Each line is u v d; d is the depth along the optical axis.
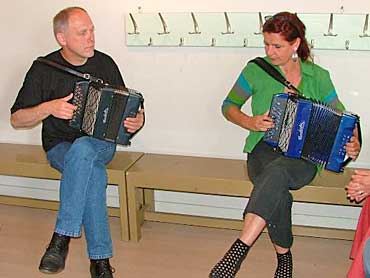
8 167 2.96
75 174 2.24
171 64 3.01
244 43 2.84
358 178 2.23
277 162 2.33
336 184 2.57
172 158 3.04
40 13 3.12
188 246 2.84
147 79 3.07
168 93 3.06
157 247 2.83
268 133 2.42
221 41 2.87
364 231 2.25
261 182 2.21
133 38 2.99
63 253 2.24
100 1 3.01
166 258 2.72
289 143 2.36
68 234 2.21
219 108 3.00
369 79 2.75
